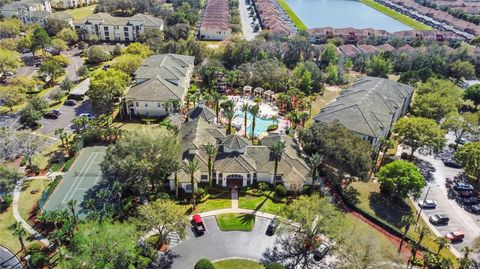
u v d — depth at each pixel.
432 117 127.81
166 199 83.00
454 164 107.69
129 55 159.38
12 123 119.25
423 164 108.62
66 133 106.44
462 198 94.44
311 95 152.25
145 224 70.94
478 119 118.12
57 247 73.31
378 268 64.75
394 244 78.44
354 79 173.00
